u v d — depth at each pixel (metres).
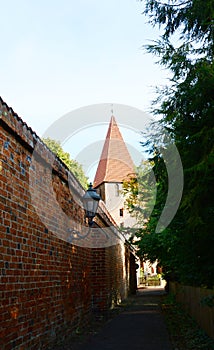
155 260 23.88
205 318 9.64
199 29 9.91
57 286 8.26
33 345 6.48
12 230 5.85
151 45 9.36
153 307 18.16
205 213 7.95
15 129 5.98
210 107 7.99
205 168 7.30
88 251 12.77
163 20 10.28
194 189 7.70
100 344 8.65
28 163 6.77
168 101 9.12
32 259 6.71
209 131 7.54
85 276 11.91
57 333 8.05
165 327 11.34
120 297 21.83
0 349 5.08
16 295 5.84
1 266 5.34
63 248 9.01
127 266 27.91
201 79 7.84
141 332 10.46
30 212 6.75
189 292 13.49
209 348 7.83
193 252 9.38
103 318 13.52
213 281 10.00
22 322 6.02
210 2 8.49
